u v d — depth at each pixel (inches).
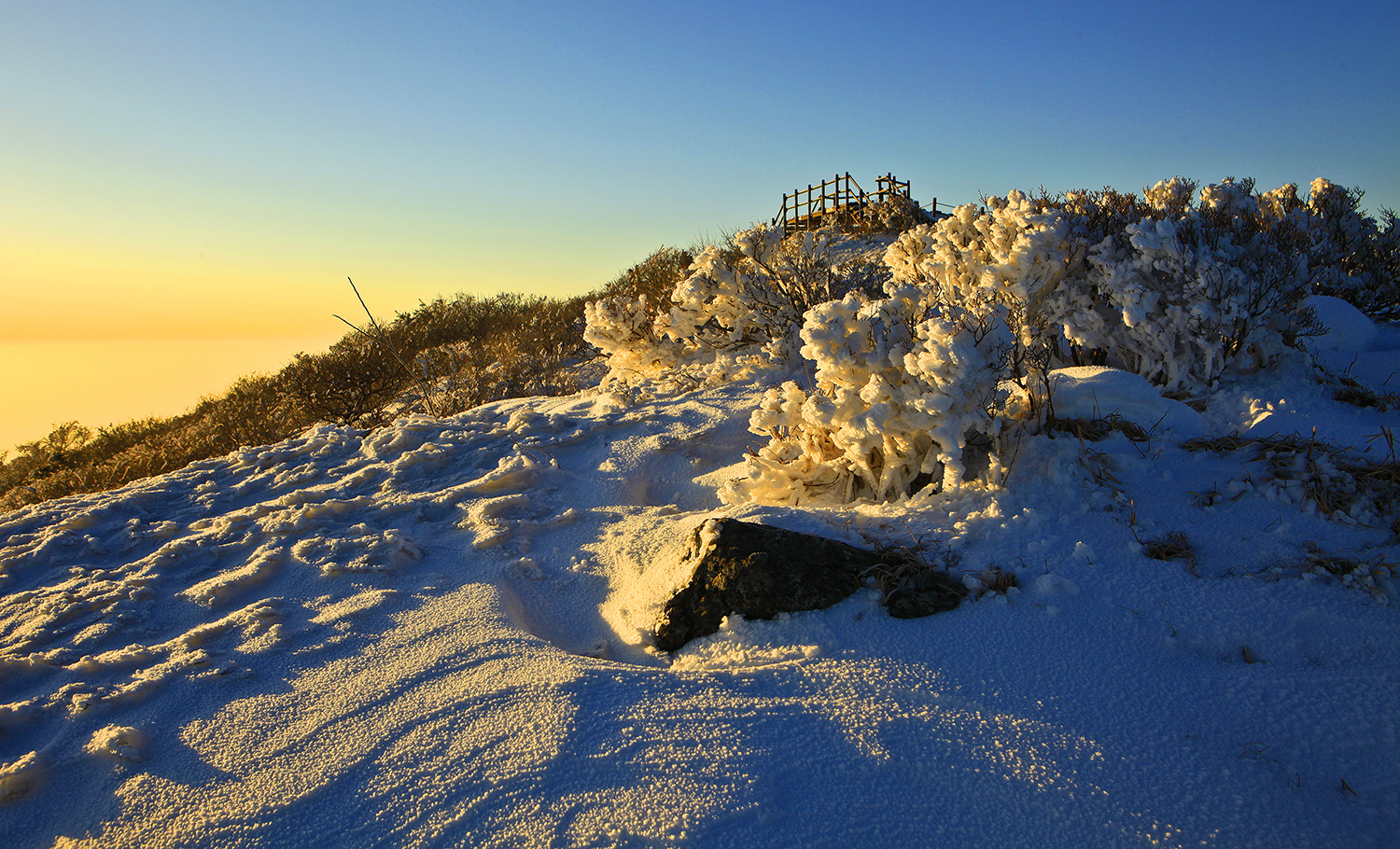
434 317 714.2
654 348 319.6
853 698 105.8
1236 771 90.7
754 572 131.9
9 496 409.4
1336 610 114.7
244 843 88.6
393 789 94.2
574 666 116.5
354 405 447.8
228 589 152.7
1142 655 112.0
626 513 185.9
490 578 153.9
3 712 113.2
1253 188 279.9
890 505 163.3
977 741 96.5
